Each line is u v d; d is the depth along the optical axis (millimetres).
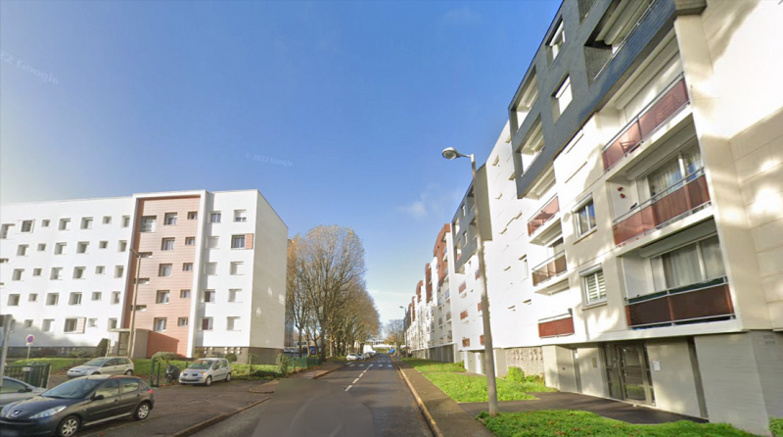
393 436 10148
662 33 10531
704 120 9289
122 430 10586
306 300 49938
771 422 7824
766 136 8344
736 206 8805
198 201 40062
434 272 63562
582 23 14750
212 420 12109
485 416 11172
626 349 14266
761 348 8336
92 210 41469
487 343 11406
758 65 8500
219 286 38219
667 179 11789
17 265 40844
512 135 22797
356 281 49438
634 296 12523
